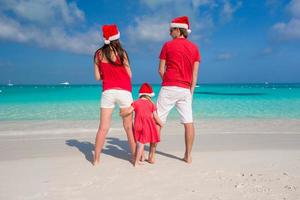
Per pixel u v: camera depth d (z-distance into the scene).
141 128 4.89
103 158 5.43
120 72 5.00
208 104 18.38
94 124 9.88
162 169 4.71
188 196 3.61
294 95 30.00
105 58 4.97
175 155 5.66
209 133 8.13
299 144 6.78
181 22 5.07
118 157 5.51
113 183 4.07
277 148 6.35
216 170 4.64
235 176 4.34
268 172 4.53
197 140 7.18
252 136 7.72
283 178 4.23
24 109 14.84
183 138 7.38
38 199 3.56
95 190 3.83
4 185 4.04
